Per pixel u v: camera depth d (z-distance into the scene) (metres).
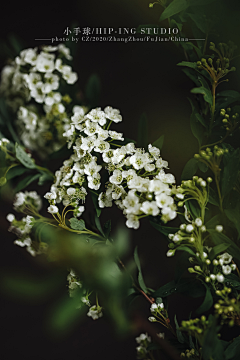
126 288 0.36
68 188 0.38
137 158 0.37
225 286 0.36
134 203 0.36
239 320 0.36
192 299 0.51
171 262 0.52
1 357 0.53
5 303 0.53
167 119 0.50
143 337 0.40
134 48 0.53
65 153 0.43
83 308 0.35
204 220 0.37
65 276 0.34
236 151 0.36
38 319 0.53
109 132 0.38
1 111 0.47
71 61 0.47
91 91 0.47
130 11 0.48
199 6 0.38
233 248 0.36
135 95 0.53
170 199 0.35
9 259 0.54
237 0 0.38
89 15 0.53
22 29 0.56
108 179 0.38
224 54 0.38
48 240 0.36
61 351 0.53
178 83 0.49
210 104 0.38
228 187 0.36
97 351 0.52
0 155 0.43
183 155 0.45
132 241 0.52
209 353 0.33
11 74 0.46
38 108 0.47
